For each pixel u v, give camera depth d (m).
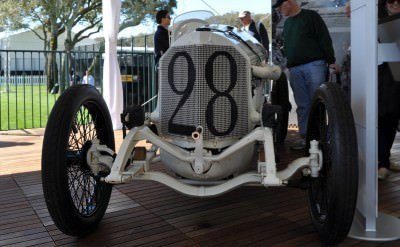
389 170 4.43
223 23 3.99
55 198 2.45
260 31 5.76
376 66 2.68
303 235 2.76
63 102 2.61
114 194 3.70
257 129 2.54
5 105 12.99
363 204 2.85
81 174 2.86
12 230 2.91
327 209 2.40
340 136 2.30
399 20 3.28
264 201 3.49
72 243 2.68
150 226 2.96
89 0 24.17
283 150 5.57
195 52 2.61
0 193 3.81
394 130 4.25
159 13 6.29
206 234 2.80
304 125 5.35
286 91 5.88
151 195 3.67
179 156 2.54
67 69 9.15
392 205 3.35
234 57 2.67
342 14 6.34
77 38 25.38
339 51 6.42
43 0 24.00
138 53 8.73
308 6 6.48
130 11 21.86
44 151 2.46
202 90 2.62
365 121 2.76
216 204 3.42
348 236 2.71
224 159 2.61
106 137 3.13
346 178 2.25
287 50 5.33
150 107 8.80
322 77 5.12
